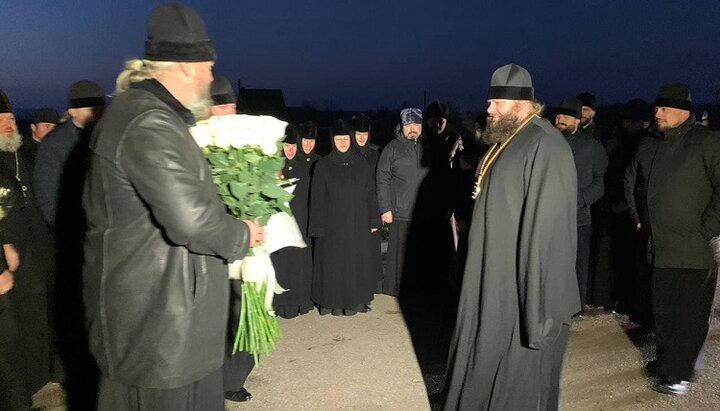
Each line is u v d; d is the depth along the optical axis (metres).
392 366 4.09
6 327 2.94
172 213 1.78
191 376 1.95
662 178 3.60
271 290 2.51
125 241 1.86
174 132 1.83
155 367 1.89
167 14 1.92
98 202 1.87
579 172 4.80
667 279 3.62
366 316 5.12
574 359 4.18
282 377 3.91
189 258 1.93
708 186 3.46
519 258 2.72
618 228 5.14
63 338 3.61
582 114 5.09
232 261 1.98
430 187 5.41
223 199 2.22
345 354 4.29
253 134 2.21
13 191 3.24
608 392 3.67
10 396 2.97
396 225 5.52
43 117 4.42
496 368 2.85
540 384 2.83
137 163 1.78
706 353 4.25
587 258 4.98
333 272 5.00
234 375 3.51
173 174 1.78
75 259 3.46
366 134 5.59
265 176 2.28
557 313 2.67
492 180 2.84
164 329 1.89
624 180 4.11
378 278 5.41
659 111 3.61
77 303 3.57
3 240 3.05
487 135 2.92
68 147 3.41
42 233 3.57
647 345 4.44
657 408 3.47
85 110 3.41
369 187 5.14
